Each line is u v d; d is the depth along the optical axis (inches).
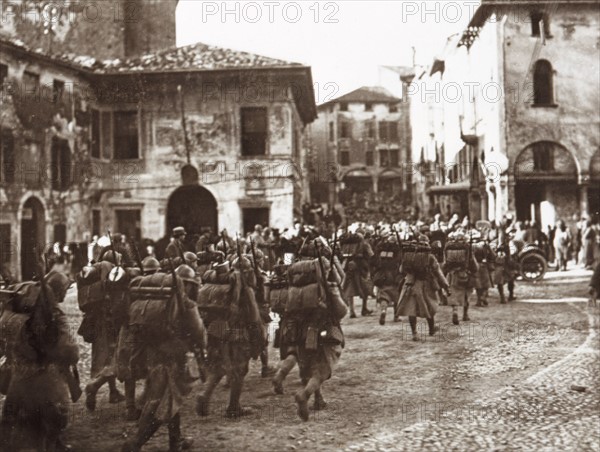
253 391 299.7
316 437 228.2
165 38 1170.6
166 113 1021.2
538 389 289.9
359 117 2384.4
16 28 1099.9
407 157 2362.2
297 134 1205.1
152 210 1023.6
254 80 1010.7
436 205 1572.3
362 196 2010.3
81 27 1141.7
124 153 1034.7
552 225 1073.5
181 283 217.6
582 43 1072.8
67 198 949.2
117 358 249.1
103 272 275.1
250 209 1019.9
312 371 247.8
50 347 200.1
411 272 425.1
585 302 596.1
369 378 320.5
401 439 224.8
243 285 259.4
